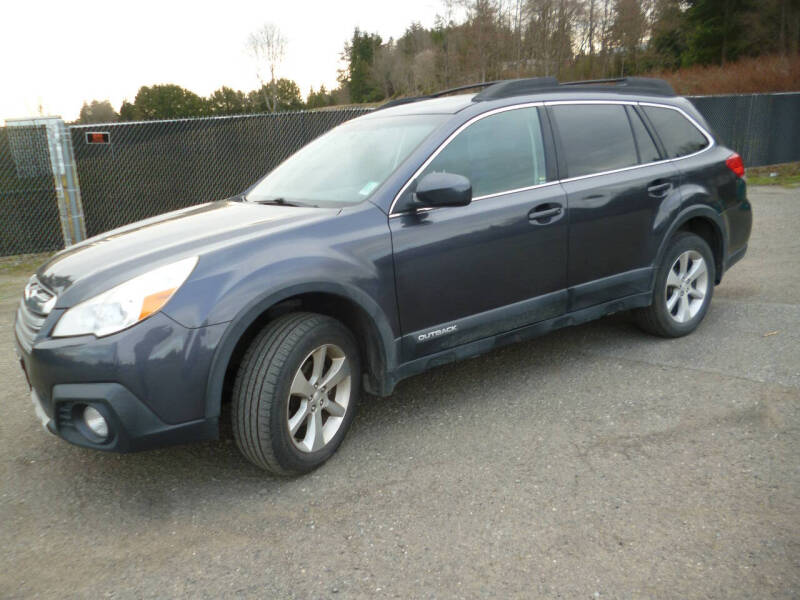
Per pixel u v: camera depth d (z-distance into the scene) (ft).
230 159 33.12
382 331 10.12
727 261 15.31
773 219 30.19
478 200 11.25
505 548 7.75
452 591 7.09
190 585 7.46
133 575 7.68
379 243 10.10
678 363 13.14
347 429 10.25
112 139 30.76
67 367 8.32
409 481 9.42
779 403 11.02
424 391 12.63
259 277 8.95
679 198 13.88
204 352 8.54
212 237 9.59
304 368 9.84
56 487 9.79
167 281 8.59
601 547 7.65
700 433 10.23
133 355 8.23
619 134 13.48
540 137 12.26
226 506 9.06
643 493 8.70
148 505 9.20
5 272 27.68
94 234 31.30
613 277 13.07
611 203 12.76
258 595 7.23
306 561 7.77
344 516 8.65
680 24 147.84
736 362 12.94
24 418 12.31
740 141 53.06
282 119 33.71
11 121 29.50
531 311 11.97
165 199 32.24
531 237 11.68
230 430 11.53
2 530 8.73
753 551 7.39
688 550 7.48
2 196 30.01
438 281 10.71
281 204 11.51
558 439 10.37
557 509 8.48
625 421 10.82
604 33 134.72
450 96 13.19
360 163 11.60
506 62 132.57
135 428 8.38
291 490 9.38
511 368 13.48
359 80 285.43
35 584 7.59
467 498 8.87
